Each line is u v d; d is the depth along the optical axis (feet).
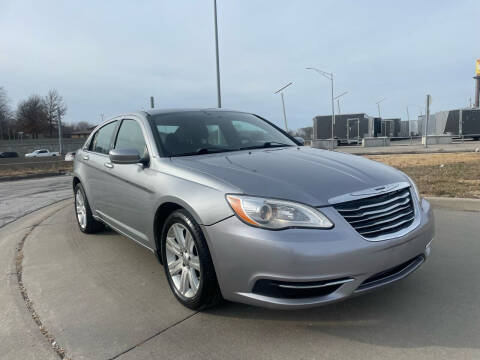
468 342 8.04
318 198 8.19
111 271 12.84
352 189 8.58
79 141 239.71
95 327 9.25
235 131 13.51
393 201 8.99
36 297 11.05
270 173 9.20
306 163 10.12
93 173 15.24
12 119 267.80
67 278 12.38
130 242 16.03
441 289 10.57
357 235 7.99
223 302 9.75
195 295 9.35
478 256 12.96
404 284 10.93
